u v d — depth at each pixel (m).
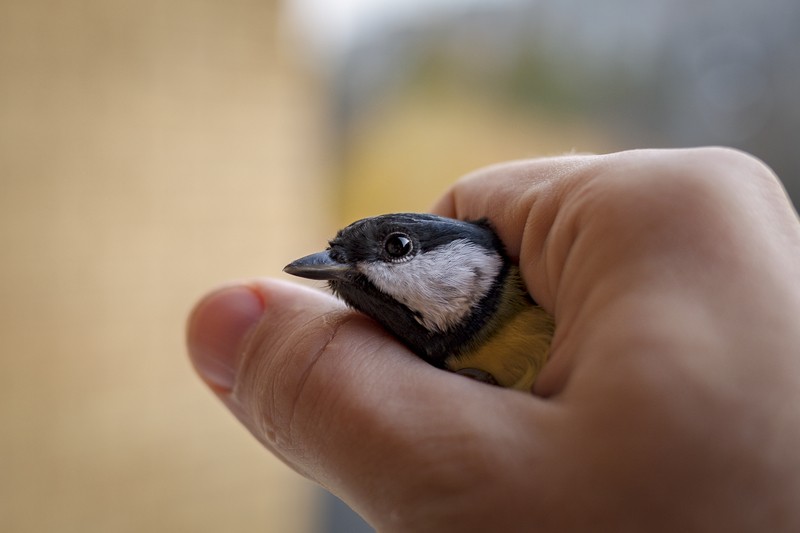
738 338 0.12
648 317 0.12
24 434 0.21
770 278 0.12
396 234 0.16
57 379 0.21
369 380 0.13
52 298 0.21
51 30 0.20
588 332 0.13
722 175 0.13
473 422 0.12
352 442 0.13
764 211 0.13
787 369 0.12
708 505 0.12
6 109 0.20
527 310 0.15
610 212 0.13
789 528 0.12
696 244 0.12
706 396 0.12
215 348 0.15
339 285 0.16
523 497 0.12
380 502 0.13
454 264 0.15
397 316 0.16
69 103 0.21
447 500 0.12
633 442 0.12
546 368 0.13
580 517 0.12
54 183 0.21
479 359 0.15
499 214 0.16
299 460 0.14
